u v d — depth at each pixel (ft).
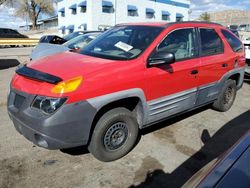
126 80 10.92
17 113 10.41
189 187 6.30
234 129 15.48
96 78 10.19
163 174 10.93
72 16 126.00
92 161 11.65
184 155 12.42
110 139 11.26
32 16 178.50
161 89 12.42
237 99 21.67
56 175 10.62
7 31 110.42
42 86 9.93
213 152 12.80
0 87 23.53
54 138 9.64
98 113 10.84
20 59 47.11
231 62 16.79
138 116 12.22
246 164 6.03
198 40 14.53
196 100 14.85
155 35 12.65
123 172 10.96
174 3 146.00
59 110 9.48
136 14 126.72
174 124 15.80
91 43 14.47
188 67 13.55
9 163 11.29
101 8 112.37
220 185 5.54
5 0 123.03
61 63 11.41
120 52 12.35
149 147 12.98
